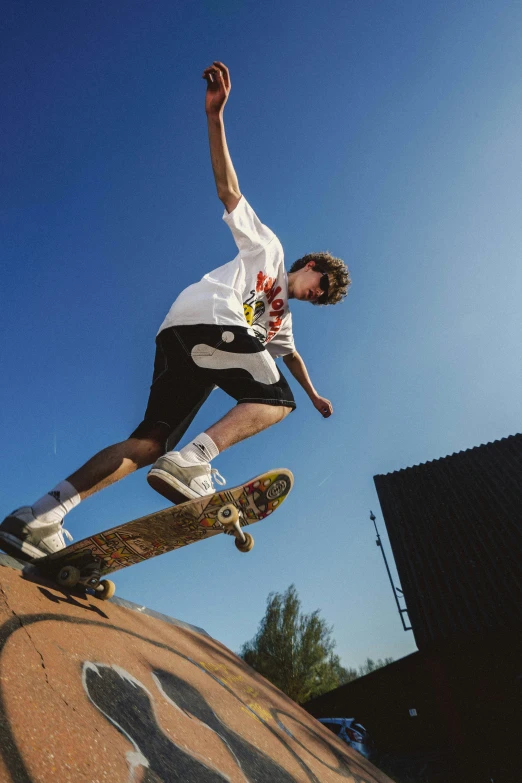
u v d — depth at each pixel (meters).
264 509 1.33
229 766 0.95
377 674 12.75
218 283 1.63
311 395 2.37
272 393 1.51
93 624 1.11
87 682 0.85
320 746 1.56
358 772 1.61
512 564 10.95
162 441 1.53
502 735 9.25
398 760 10.43
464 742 9.47
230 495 1.24
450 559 11.73
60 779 0.60
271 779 1.04
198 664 1.44
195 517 1.26
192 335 1.52
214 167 1.62
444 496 13.88
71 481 1.34
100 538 1.25
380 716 12.09
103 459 1.41
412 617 10.59
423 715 11.70
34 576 1.17
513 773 8.48
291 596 20.78
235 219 1.68
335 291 2.04
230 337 1.50
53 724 0.68
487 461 14.59
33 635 0.87
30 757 0.59
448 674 10.15
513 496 12.80
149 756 0.78
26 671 0.75
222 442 1.39
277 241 1.80
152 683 1.05
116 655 1.04
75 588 1.27
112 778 0.67
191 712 1.07
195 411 1.66
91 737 0.72
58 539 1.29
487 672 9.88
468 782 8.61
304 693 18.28
